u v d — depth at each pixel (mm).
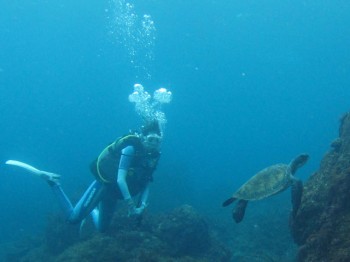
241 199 5559
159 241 8742
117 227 9570
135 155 6988
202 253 9617
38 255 12117
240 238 14047
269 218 15844
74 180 27578
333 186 6062
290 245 12203
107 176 7410
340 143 8570
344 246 4867
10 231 21219
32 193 37438
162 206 20625
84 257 7582
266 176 5680
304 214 6512
